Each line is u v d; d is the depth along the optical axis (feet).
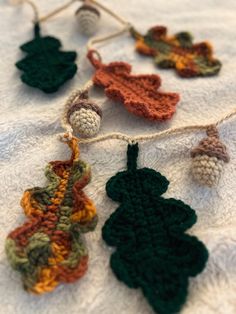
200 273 0.47
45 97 0.68
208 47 0.73
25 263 0.46
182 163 0.59
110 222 0.50
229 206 0.54
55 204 0.52
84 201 0.50
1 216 0.53
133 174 0.55
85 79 0.71
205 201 0.55
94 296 0.46
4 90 0.68
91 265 0.49
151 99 0.65
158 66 0.73
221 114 0.65
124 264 0.47
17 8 0.83
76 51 0.76
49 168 0.55
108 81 0.67
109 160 0.59
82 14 0.77
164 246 0.49
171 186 0.56
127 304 0.46
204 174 0.54
